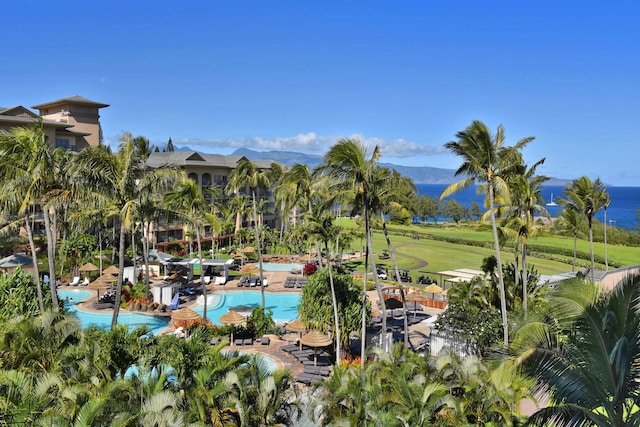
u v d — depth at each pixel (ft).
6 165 79.97
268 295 152.76
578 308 37.14
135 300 133.80
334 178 79.36
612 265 212.64
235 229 261.65
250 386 53.31
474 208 518.78
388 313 127.03
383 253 234.17
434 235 321.52
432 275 184.03
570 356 37.58
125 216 83.82
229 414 51.52
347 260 216.13
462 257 233.76
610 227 293.23
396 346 65.98
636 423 35.47
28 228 90.38
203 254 223.92
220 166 269.03
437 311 132.57
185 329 106.22
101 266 162.61
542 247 250.98
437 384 51.62
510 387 51.37
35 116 201.05
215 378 52.47
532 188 94.27
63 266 162.30
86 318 121.39
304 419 65.82
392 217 95.35
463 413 49.88
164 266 171.32
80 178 84.84
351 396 52.29
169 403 46.21
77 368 54.34
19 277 94.73
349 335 94.73
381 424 48.08
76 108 237.04
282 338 106.32
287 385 57.31
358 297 98.94
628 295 36.47
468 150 75.46
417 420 47.73
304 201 155.74
